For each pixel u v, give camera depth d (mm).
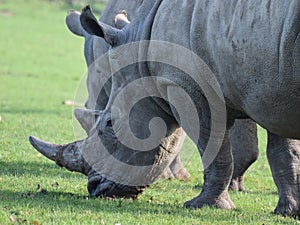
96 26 27625
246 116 26859
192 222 24312
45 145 28641
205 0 25219
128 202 27250
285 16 22125
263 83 23469
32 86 80500
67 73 95500
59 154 28453
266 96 23641
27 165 35219
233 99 25438
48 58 111250
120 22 28969
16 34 138000
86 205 26266
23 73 92875
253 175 37688
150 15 27406
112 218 24438
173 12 26453
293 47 22078
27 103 65750
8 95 71688
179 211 26094
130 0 32938
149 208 26391
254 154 31281
